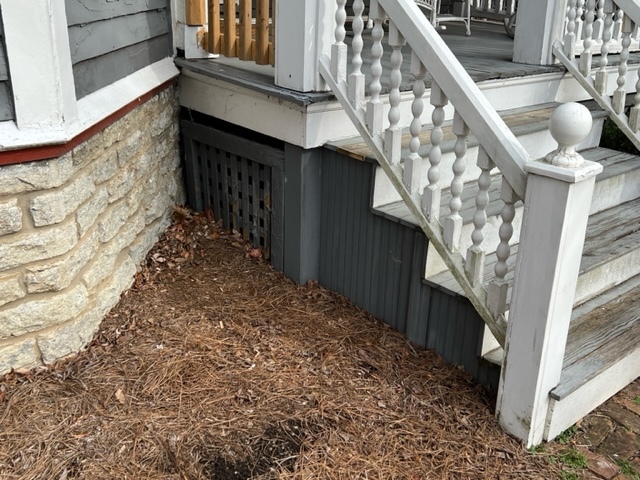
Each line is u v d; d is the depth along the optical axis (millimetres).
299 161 3143
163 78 3492
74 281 2580
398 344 2932
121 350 2699
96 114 2617
